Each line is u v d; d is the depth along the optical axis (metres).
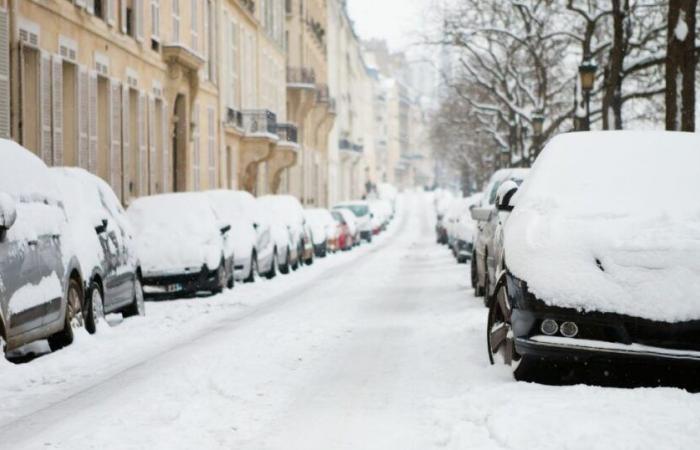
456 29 43.25
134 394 8.36
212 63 39.84
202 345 11.70
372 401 7.70
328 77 83.88
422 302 16.77
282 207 32.50
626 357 7.41
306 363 9.74
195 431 6.74
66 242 11.88
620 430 6.12
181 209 20.52
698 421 6.32
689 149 8.97
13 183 10.67
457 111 71.19
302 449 6.23
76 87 24.33
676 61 19.47
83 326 12.35
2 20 19.66
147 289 19.39
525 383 7.80
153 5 31.41
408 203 134.25
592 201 8.37
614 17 25.31
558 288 7.61
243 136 45.41
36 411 7.94
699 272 7.51
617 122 28.86
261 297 19.70
